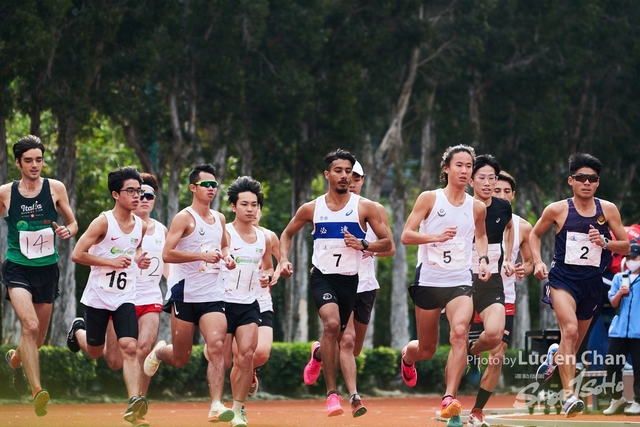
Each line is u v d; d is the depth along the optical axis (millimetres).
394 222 75688
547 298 25203
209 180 23031
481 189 25172
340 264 22875
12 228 23828
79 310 72812
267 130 65812
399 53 70812
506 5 74625
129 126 62312
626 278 30609
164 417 32562
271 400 57625
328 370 22594
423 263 22594
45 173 71250
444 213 22375
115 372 50062
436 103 77875
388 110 74000
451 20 73500
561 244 24281
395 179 73312
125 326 22625
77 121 55156
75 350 27078
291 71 63781
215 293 22969
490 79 76312
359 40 68750
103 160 75312
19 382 26000
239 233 24266
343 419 32719
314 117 68938
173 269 23797
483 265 22656
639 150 80812
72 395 47969
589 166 23953
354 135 68438
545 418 28156
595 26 76062
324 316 22531
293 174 70125
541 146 75438
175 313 23141
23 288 23516
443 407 20984
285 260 24109
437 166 76938
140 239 23281
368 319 26719
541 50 75125
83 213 72875
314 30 64312
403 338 75562
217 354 22594
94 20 53375
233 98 62188
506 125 76688
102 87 56250
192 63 61344
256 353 26906
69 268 56875
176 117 61344
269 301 27734
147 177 27281
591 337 33438
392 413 39688
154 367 24844
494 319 23016
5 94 51812
